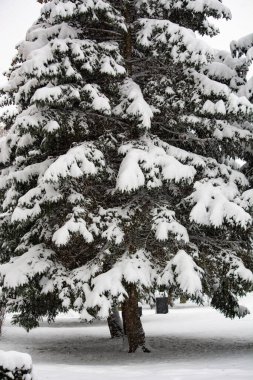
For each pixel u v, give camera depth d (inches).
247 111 409.1
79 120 416.2
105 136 413.1
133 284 390.3
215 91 421.4
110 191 415.5
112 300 358.0
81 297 375.9
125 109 418.0
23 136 416.2
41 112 397.1
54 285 382.0
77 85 399.2
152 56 451.2
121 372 300.7
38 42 435.5
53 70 379.9
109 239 375.6
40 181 387.2
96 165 386.0
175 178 375.9
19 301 434.0
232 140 440.1
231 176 430.3
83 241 402.6
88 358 426.9
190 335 593.0
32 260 385.7
